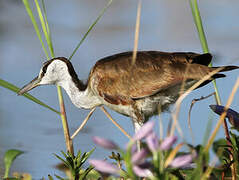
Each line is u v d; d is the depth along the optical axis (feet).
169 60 32.35
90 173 30.27
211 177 24.39
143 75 32.60
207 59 31.58
